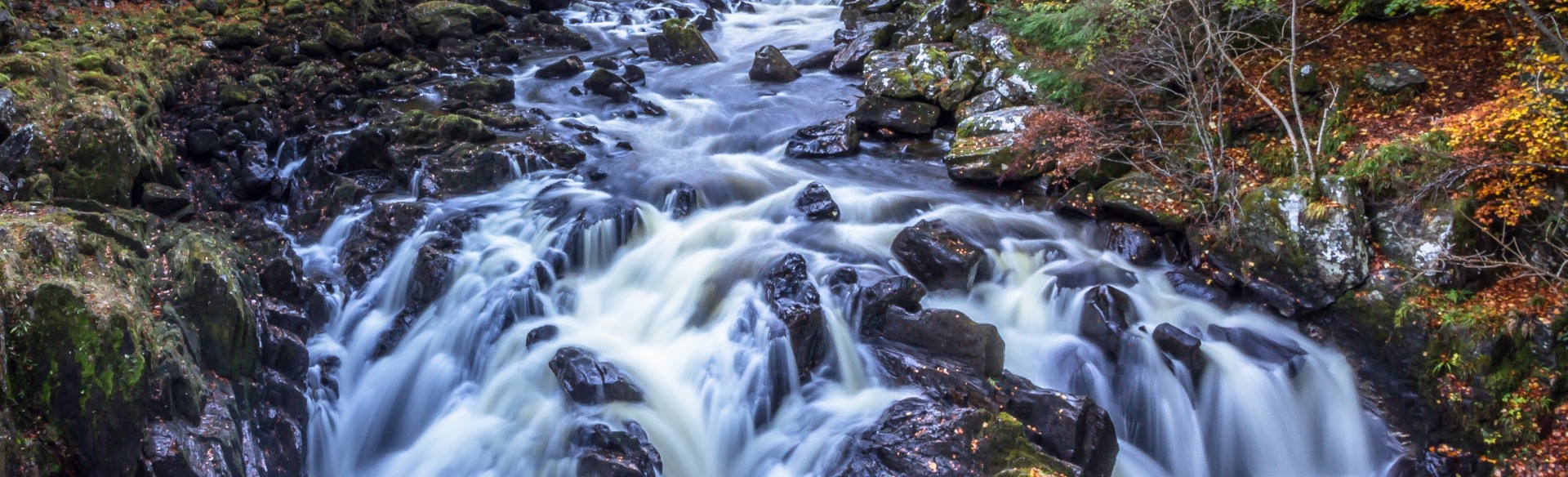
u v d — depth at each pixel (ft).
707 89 55.62
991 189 41.88
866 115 48.29
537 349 31.37
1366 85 40.04
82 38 45.98
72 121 33.50
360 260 36.32
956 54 49.70
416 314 34.27
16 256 22.43
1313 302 33.37
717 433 29.17
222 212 39.17
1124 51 40.40
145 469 22.22
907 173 44.01
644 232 37.93
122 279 25.72
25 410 21.20
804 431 28.48
